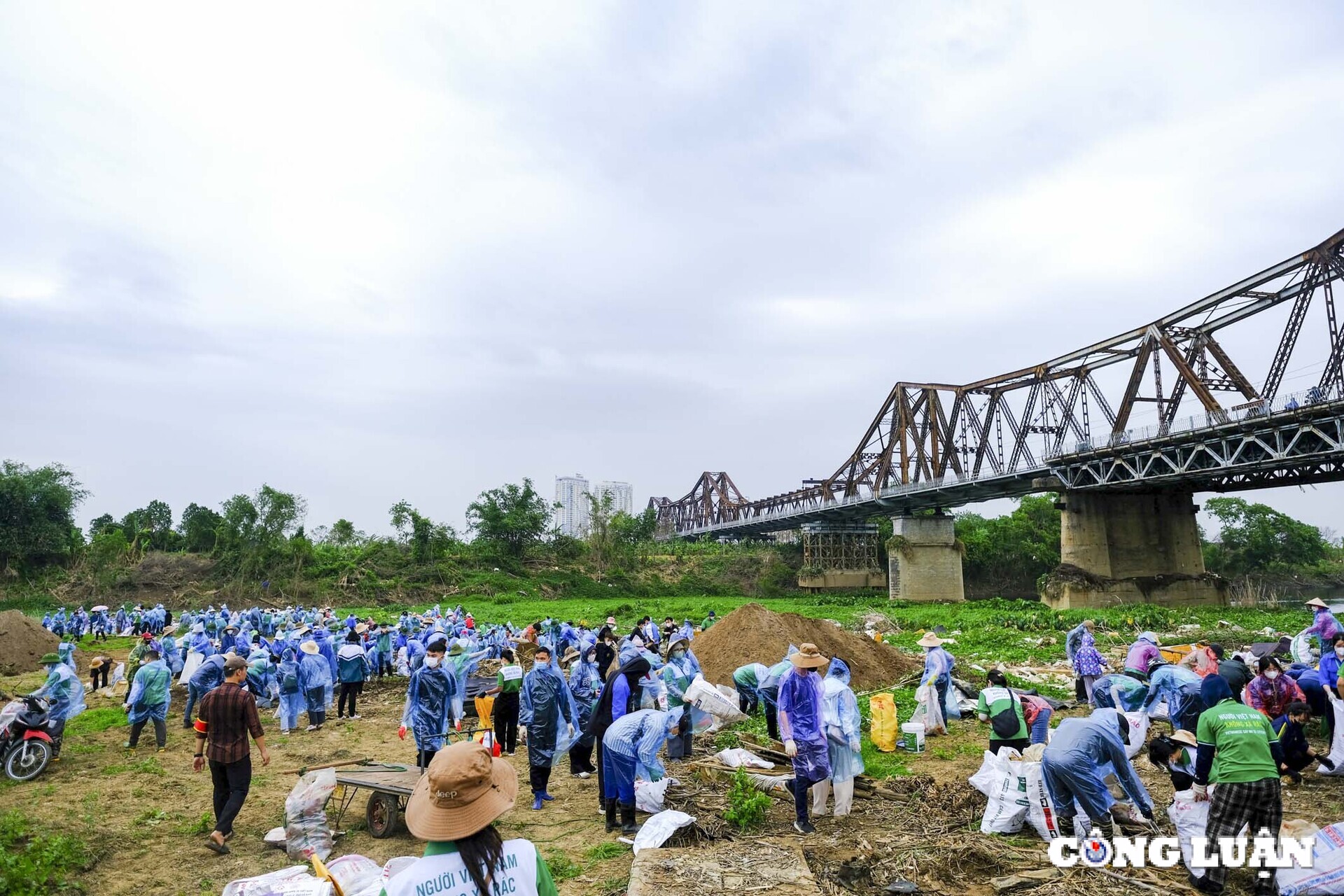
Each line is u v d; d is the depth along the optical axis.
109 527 84.94
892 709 11.98
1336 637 11.55
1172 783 8.73
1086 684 15.05
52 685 12.29
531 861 2.97
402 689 19.83
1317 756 9.38
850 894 6.37
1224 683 8.47
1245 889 6.50
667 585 86.44
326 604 61.12
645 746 8.27
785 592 85.75
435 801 2.89
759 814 8.14
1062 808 7.35
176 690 20.12
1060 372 52.31
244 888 5.63
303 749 13.12
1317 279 34.59
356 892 5.71
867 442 78.31
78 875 7.40
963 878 6.77
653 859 6.58
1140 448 42.28
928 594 67.81
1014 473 54.00
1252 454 37.81
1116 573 51.12
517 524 84.62
